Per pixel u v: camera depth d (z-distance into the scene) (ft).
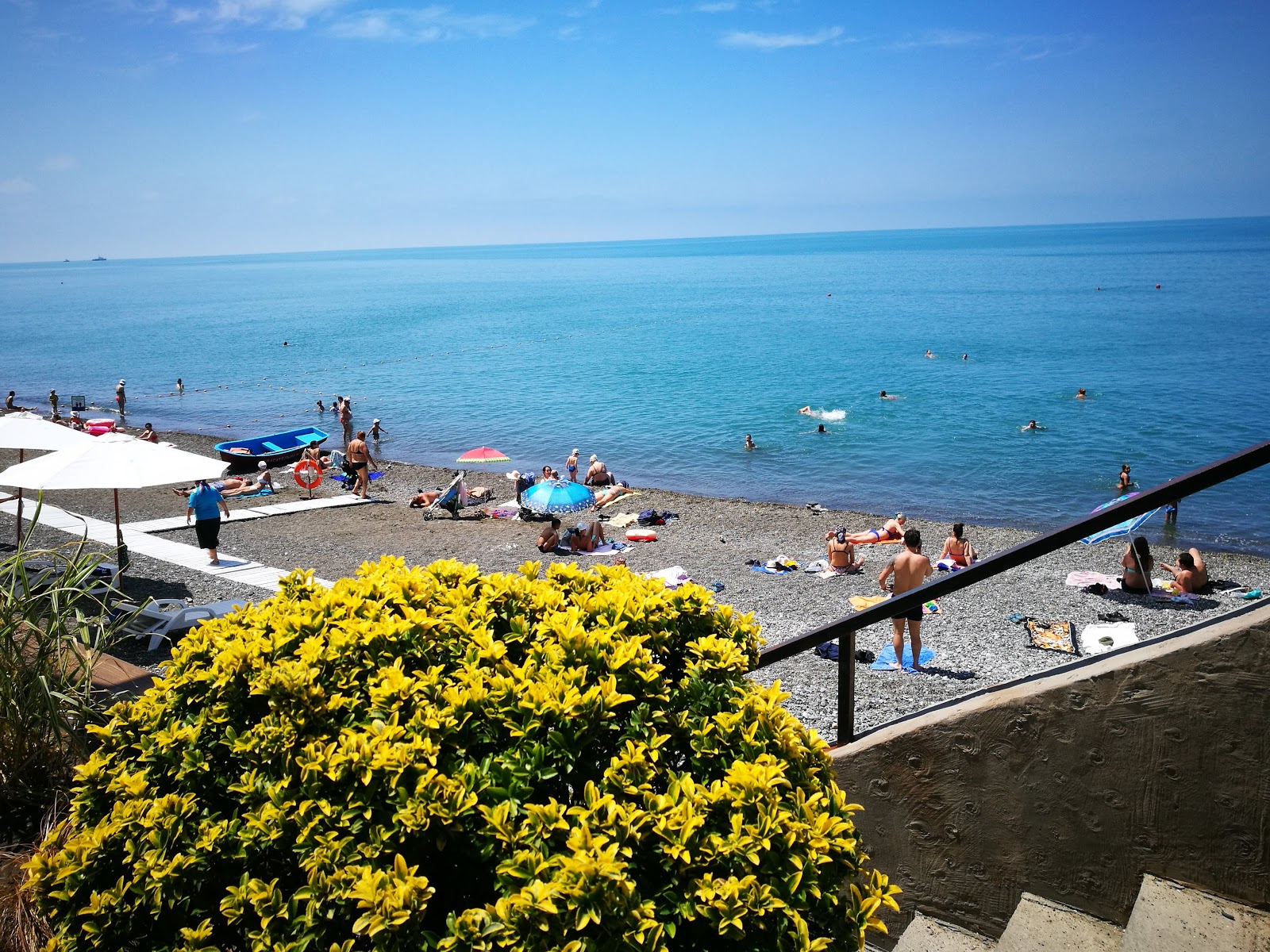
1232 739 8.94
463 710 9.04
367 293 564.71
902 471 100.73
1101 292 367.45
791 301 388.57
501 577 11.94
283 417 150.00
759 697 9.67
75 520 67.41
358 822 8.29
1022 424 122.52
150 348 259.60
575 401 157.07
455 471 105.09
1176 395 140.46
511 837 7.93
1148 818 9.55
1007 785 10.47
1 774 14.88
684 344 238.48
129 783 9.59
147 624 38.01
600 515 81.30
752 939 7.88
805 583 55.26
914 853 11.36
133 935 8.89
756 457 110.32
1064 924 9.98
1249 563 61.16
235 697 9.99
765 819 8.13
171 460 42.11
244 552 60.54
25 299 586.45
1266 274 448.65
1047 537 9.46
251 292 611.88
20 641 16.11
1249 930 8.80
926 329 253.44
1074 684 9.83
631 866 7.66
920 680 38.01
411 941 7.46
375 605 11.08
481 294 524.52
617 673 9.57
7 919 12.07
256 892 8.25
